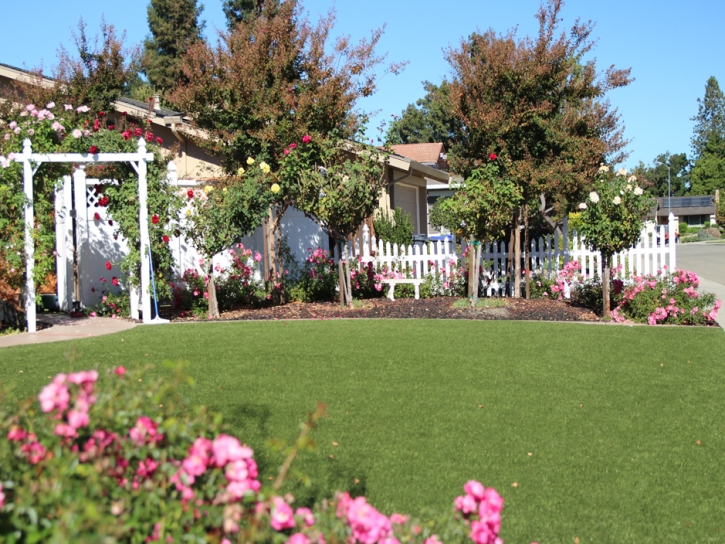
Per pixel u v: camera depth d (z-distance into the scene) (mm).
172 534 2312
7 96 15141
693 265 24516
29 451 2436
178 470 2414
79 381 2521
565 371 7012
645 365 7328
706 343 8539
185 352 7699
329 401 5863
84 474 2287
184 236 11883
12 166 9602
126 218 10742
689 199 91375
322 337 8688
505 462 4688
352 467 4527
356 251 15000
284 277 13219
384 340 8492
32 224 9656
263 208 11406
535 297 13648
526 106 12750
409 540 2668
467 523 2783
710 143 94562
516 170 12625
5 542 2057
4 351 7801
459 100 12930
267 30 13141
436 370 6961
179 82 13875
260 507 2422
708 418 5633
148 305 10375
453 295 14000
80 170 11672
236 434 5008
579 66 13727
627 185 10484
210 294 11133
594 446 5004
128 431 2518
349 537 2531
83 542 1877
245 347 7996
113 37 15672
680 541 3727
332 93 12719
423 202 25078
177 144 15008
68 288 11695
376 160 11750
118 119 15609
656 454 4887
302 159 11703
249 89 12727
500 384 6488
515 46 12750
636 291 10477
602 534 3787
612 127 16156
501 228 11750
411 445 4934
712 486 4398
